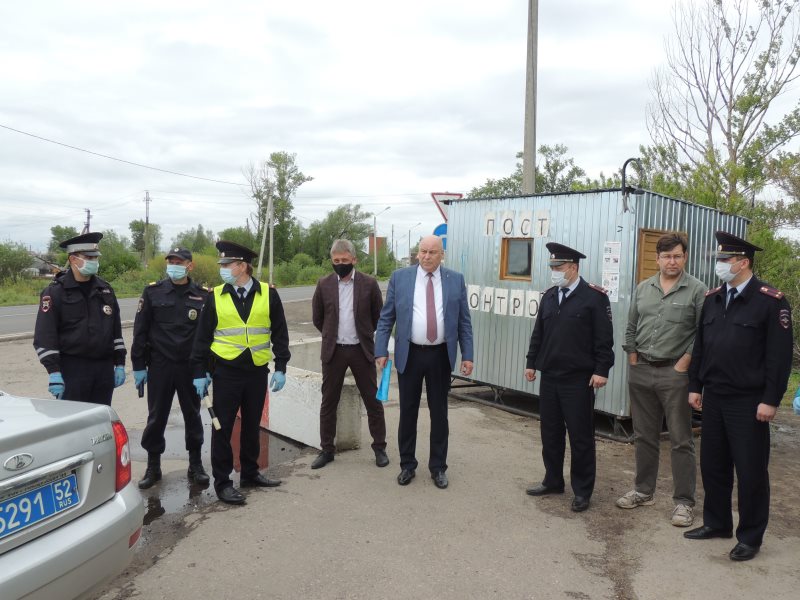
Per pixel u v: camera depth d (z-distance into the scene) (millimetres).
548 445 4516
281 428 6117
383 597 3111
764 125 13383
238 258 4438
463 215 7609
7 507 2266
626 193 5797
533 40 9500
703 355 3803
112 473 2768
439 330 4688
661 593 3197
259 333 4492
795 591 3227
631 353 4359
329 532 3861
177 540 3744
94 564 2500
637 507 4375
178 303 4809
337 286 5082
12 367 9547
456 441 5879
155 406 4750
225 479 4391
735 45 13508
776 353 3451
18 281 34125
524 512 4238
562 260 4348
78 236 4242
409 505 4312
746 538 3596
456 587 3217
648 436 4324
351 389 5562
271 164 61562
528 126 9594
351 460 5301
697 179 10359
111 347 4477
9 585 2141
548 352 4414
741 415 3586
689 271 6438
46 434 2445
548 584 3271
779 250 9945
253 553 3572
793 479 5055
